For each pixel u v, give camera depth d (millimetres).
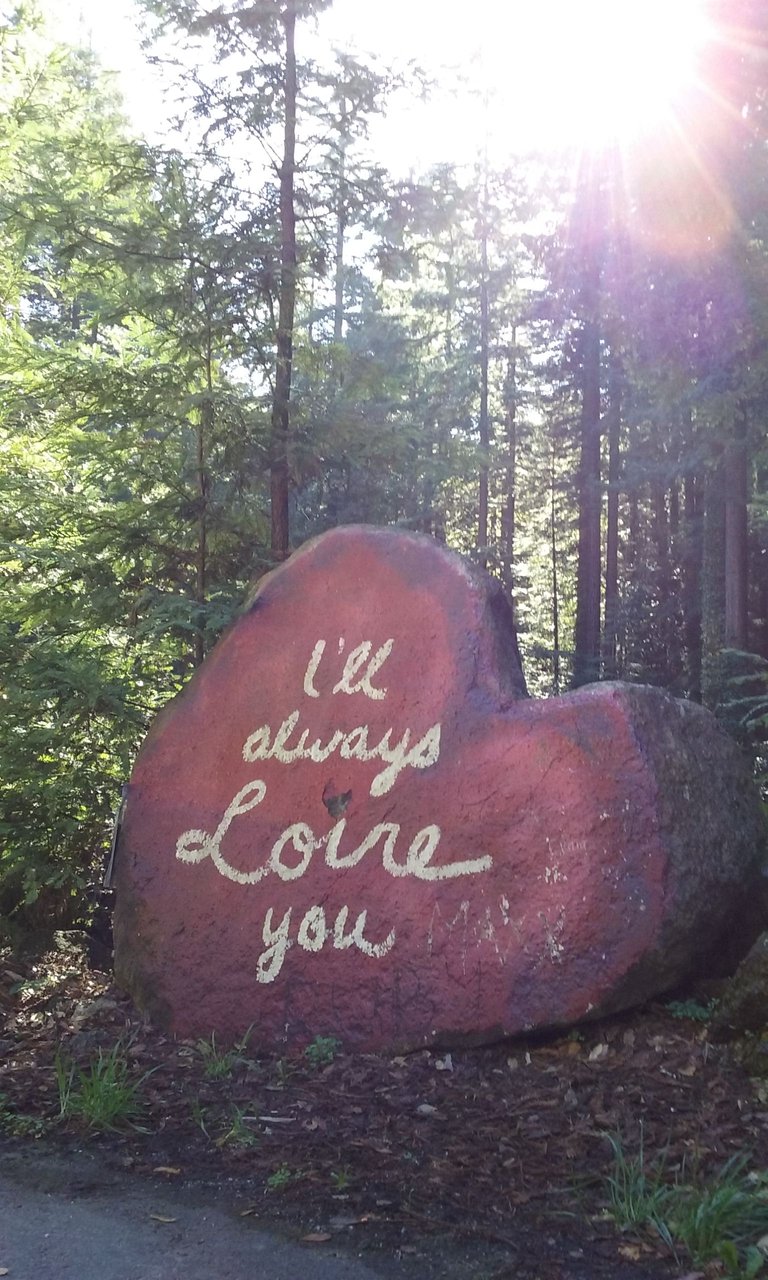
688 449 18078
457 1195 3920
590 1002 4996
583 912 5051
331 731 6035
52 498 8352
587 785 5172
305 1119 4633
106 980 6820
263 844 6016
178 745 6457
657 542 25141
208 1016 5820
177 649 8531
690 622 22234
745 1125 4328
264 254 8195
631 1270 3432
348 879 5695
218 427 8234
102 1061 4988
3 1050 5551
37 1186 4051
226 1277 3402
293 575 6461
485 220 21562
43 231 7918
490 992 5191
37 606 8141
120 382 8125
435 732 5699
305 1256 3533
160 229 8031
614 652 22766
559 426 25094
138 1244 3611
